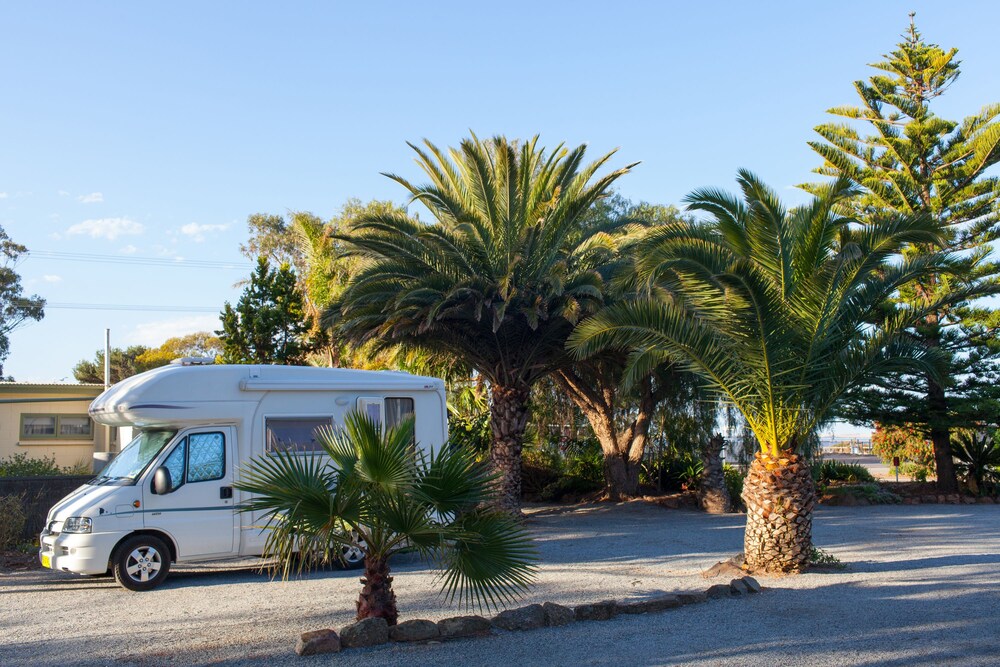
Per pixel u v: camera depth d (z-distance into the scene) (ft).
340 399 40.34
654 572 37.58
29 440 77.56
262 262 67.56
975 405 79.92
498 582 23.59
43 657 23.11
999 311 81.25
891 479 106.83
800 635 24.85
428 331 56.54
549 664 21.75
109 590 34.37
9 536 43.70
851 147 86.94
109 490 34.91
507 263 55.06
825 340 36.94
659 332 36.96
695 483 75.25
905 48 86.43
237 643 24.26
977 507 74.08
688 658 22.33
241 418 37.73
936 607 28.68
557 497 80.28
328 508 22.44
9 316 132.46
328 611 29.07
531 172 57.36
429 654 22.66
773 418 36.88
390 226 53.52
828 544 47.47
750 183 35.94
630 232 62.59
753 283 34.09
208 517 36.01
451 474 23.27
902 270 37.68
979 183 82.89
